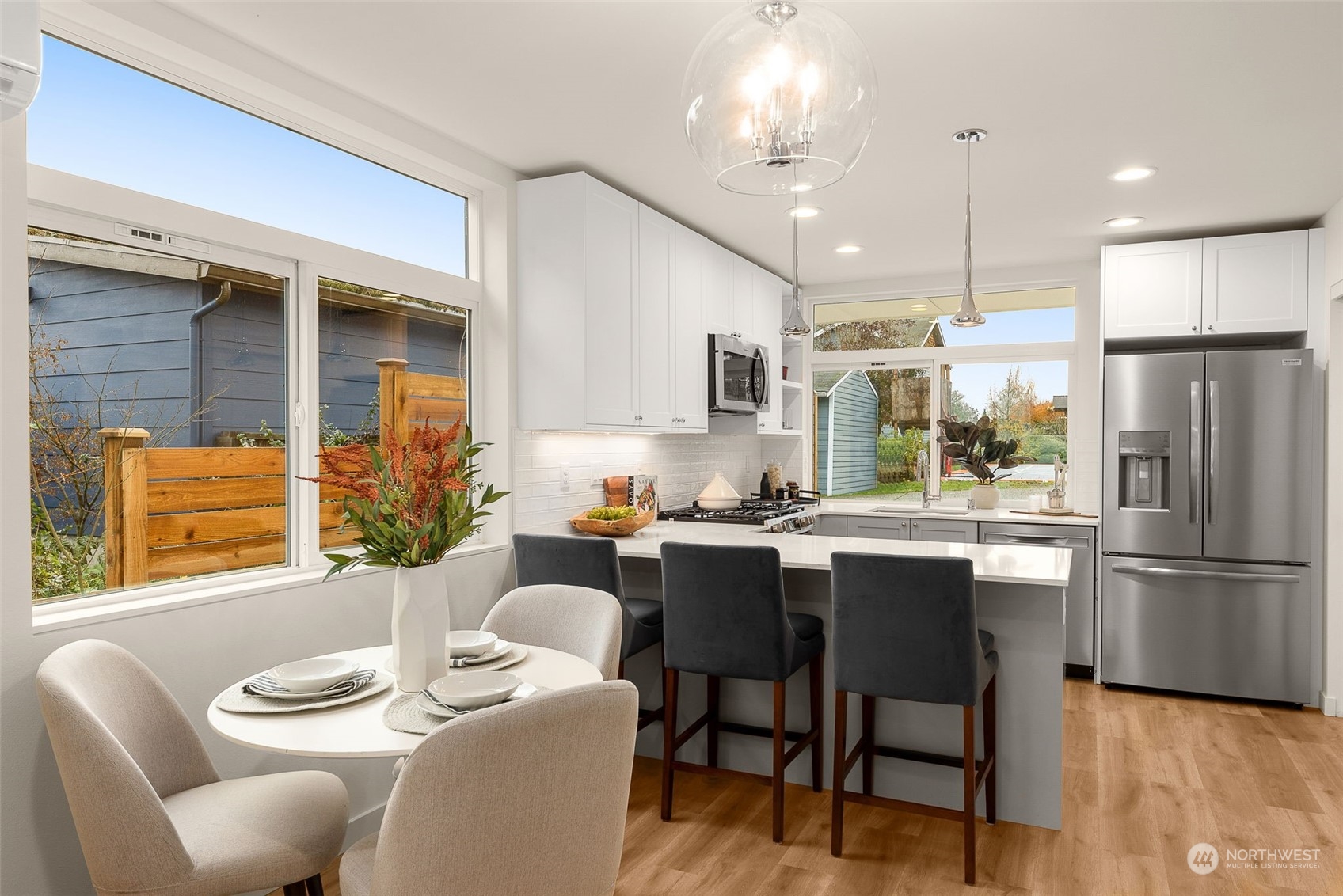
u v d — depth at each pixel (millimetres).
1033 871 2506
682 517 4547
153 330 2318
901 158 3320
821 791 3084
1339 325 4031
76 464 2131
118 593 2219
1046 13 2221
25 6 1038
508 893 1326
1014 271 5453
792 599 3215
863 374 6020
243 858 1620
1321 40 2348
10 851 1838
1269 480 4168
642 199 3918
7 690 1833
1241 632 4219
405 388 3176
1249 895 2369
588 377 3398
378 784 2857
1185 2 2160
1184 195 3809
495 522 3502
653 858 2592
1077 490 5332
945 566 2389
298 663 1954
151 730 1883
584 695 1341
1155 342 4746
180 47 2238
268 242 2602
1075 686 4562
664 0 2174
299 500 2721
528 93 2756
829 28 1472
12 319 1838
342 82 2666
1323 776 3230
